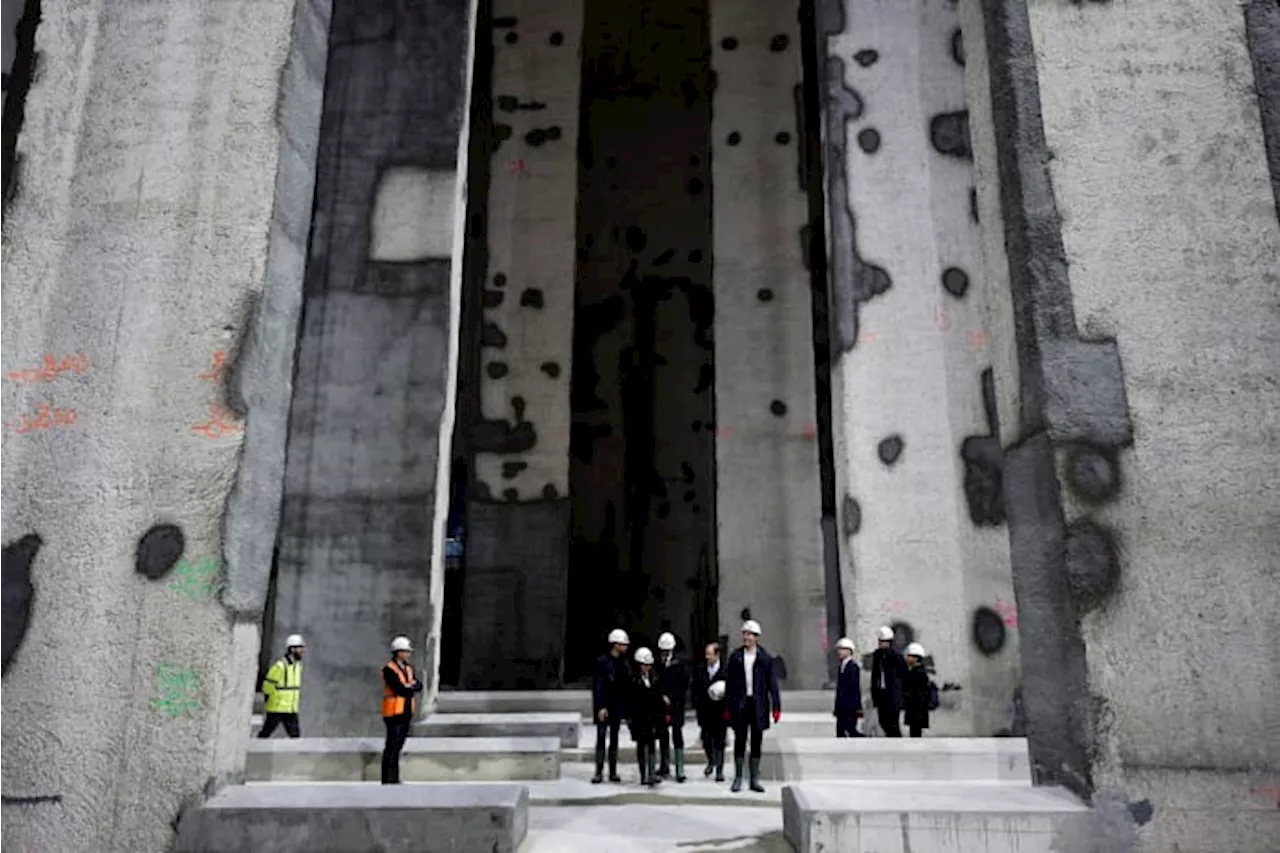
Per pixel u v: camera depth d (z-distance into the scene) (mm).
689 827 5375
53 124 4570
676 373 17766
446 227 9812
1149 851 3631
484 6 18375
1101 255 4289
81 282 4355
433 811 3852
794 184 15062
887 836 3711
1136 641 3844
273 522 4379
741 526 13914
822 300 16266
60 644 3955
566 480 14742
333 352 9578
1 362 4281
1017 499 4328
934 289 9773
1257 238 4270
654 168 18750
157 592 3982
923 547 9211
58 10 4727
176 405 4180
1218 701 3770
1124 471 4027
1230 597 3873
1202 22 4555
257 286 4309
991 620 9047
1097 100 4484
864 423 9492
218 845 3734
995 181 4676
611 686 7250
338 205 9898
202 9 4668
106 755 3832
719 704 7379
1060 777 3969
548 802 6234
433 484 9227
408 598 8969
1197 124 4426
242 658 4082
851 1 10523
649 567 16875
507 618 14328
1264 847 3617
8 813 3787
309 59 4824
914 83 10281
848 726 8078
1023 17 4613
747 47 15656
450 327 9703
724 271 14891
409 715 6504
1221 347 4156
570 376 15109
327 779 7148
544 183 15742
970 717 8805
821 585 13570
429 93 10195
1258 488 3984
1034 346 4227
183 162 4465
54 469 4148
